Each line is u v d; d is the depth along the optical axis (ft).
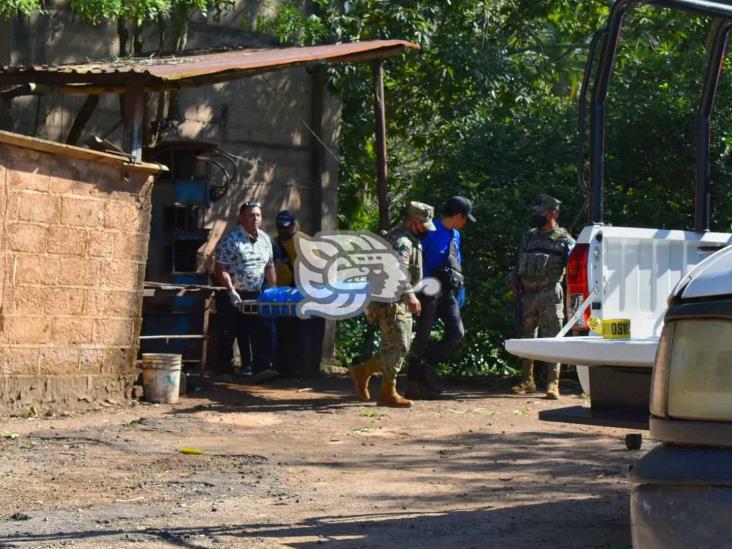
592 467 30.19
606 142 55.52
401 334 41.81
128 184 40.75
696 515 15.01
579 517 24.21
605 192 53.36
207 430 35.91
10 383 37.35
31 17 53.67
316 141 63.82
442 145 68.80
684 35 67.15
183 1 53.57
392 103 70.13
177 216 52.01
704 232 28.96
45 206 37.93
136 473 29.01
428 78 67.51
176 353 48.80
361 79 63.67
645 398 21.34
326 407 41.81
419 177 65.21
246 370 50.72
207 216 58.85
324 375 52.95
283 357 51.78
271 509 24.89
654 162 55.21
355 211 74.08
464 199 44.70
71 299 38.96
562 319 45.29
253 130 61.11
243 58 46.03
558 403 44.11
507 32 72.33
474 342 53.93
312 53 47.37
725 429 15.24
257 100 61.26
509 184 54.70
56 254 38.37
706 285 15.85
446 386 50.19
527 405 43.34
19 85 48.34
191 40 59.67
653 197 53.88
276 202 62.08
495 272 53.93
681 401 15.78
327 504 25.45
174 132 57.72
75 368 39.29
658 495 15.38
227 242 48.98
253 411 40.40
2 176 36.58
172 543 21.61
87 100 51.70
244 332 50.44
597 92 25.57
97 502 25.58
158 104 55.77
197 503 25.50
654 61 58.13
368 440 34.47
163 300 47.75
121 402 40.70
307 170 63.72
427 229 41.60
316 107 63.77
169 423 37.04
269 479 28.27
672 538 15.20
